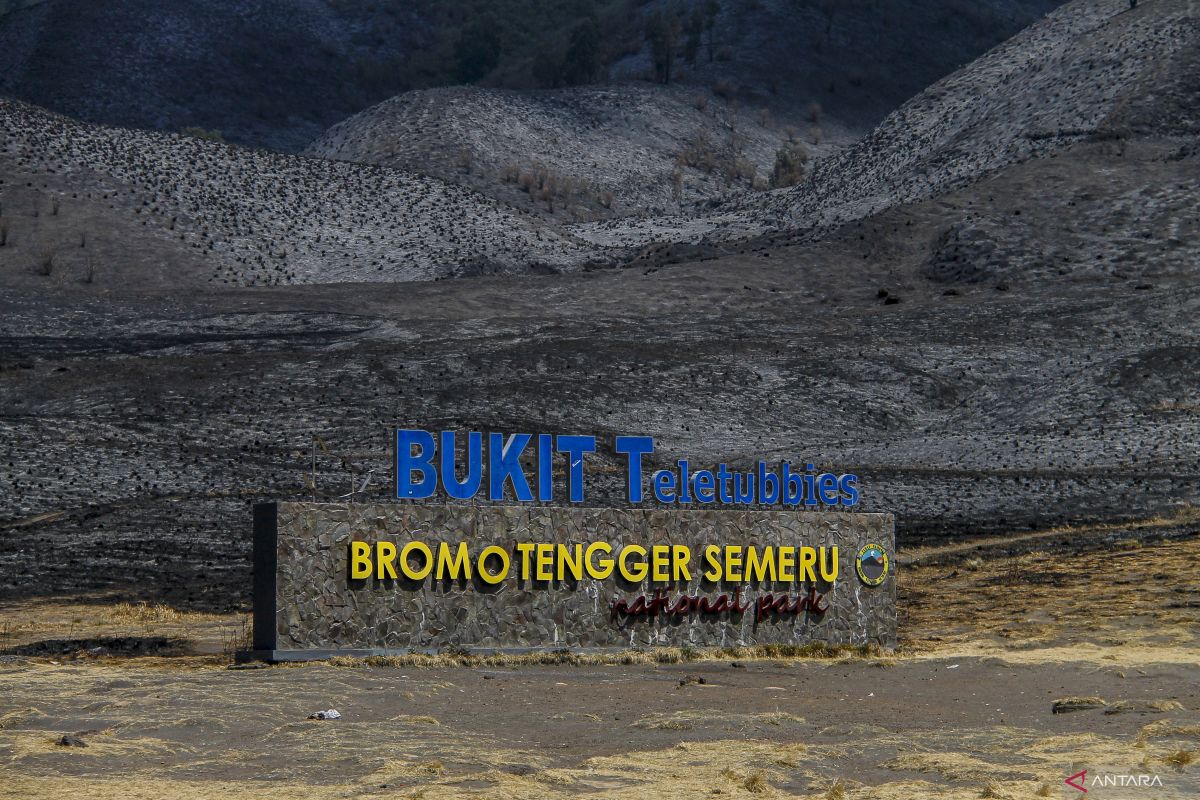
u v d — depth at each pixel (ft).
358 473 241.55
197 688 79.36
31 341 361.10
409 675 90.84
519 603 105.29
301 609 97.81
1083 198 492.13
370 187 598.75
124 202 515.50
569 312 419.33
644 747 62.28
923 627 139.33
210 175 567.59
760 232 583.99
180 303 411.54
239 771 54.65
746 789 51.24
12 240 465.47
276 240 515.09
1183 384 310.24
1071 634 127.13
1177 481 237.66
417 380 311.68
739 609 113.80
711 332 379.14
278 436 268.82
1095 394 307.78
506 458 106.83
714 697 83.25
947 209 510.99
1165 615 132.46
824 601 117.39
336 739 61.98
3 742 59.98
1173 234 453.58
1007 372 339.36
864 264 476.95
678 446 280.10
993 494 236.43
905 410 315.99
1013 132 597.52
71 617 148.05
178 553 189.37
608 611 108.47
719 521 114.32
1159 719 71.15
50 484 229.25
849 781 54.19
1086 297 409.69
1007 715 75.61
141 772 54.19
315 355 334.44
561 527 107.65
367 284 456.45
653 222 640.58
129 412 286.05
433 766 54.13
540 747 62.44
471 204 598.34
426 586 102.01
